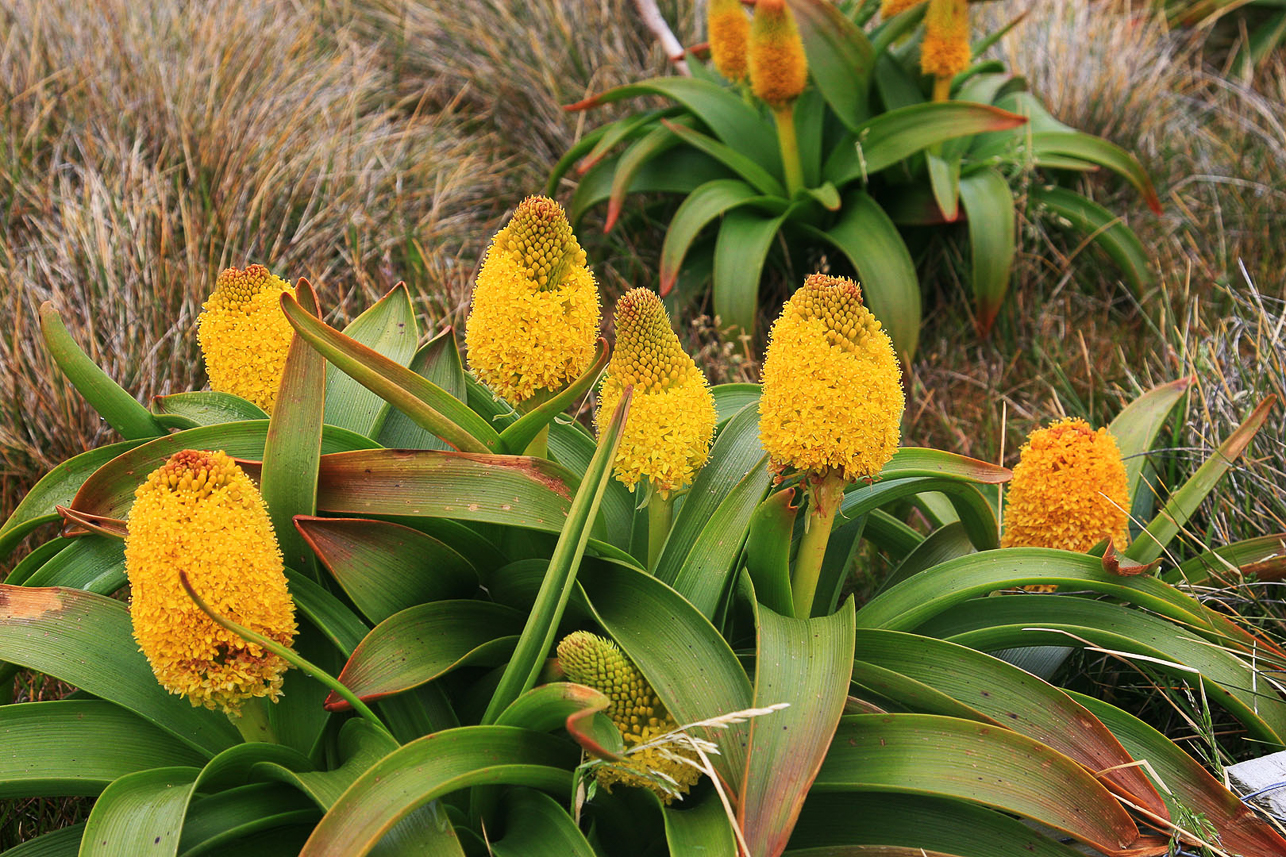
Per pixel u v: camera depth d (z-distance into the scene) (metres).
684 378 1.92
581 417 3.65
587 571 2.03
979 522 2.51
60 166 4.43
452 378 2.62
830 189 4.17
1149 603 2.14
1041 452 2.33
